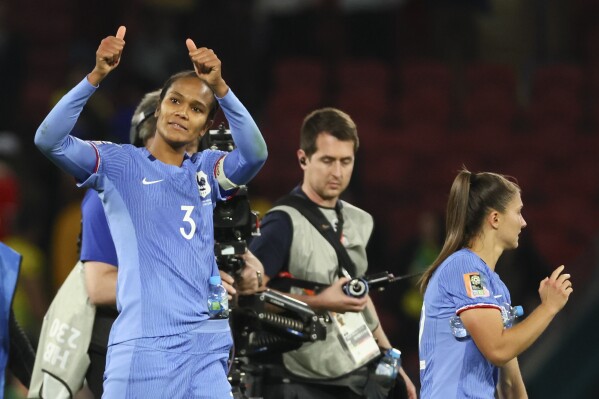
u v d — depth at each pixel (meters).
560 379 33.41
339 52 53.31
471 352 17.08
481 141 46.84
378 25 53.34
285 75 50.12
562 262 44.38
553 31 55.84
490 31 55.06
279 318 18.86
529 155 46.69
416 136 47.00
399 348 37.59
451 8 51.91
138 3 51.97
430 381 17.47
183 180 16.02
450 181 45.84
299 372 19.89
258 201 42.69
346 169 20.19
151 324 15.45
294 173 45.41
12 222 32.47
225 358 16.20
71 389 18.23
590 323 33.56
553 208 45.34
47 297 36.56
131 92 47.56
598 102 49.41
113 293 17.80
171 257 15.66
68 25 53.69
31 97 48.78
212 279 16.02
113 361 15.52
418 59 51.84
